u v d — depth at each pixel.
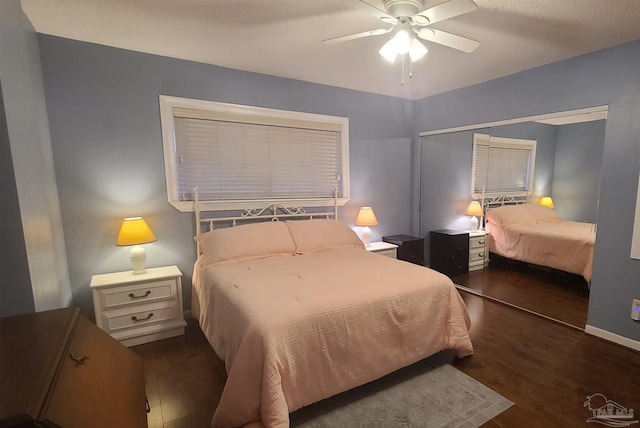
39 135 2.07
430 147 4.26
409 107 4.36
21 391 0.77
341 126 3.80
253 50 2.66
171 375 2.16
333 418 1.76
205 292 2.44
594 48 2.55
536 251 3.20
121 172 2.73
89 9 2.00
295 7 1.98
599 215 2.59
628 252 2.44
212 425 1.61
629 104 2.41
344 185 3.89
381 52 1.99
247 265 2.59
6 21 1.55
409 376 2.13
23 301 1.49
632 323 2.45
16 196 1.44
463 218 3.91
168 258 2.97
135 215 2.81
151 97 2.79
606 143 2.54
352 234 3.40
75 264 2.61
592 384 2.02
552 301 3.08
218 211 3.16
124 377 1.27
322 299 1.84
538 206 3.15
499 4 1.91
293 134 3.52
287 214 3.52
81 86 2.53
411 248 4.05
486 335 2.67
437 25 2.19
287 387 1.60
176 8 2.00
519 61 2.87
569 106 2.79
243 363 1.56
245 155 3.28
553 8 1.95
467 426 1.69
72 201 2.56
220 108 3.07
